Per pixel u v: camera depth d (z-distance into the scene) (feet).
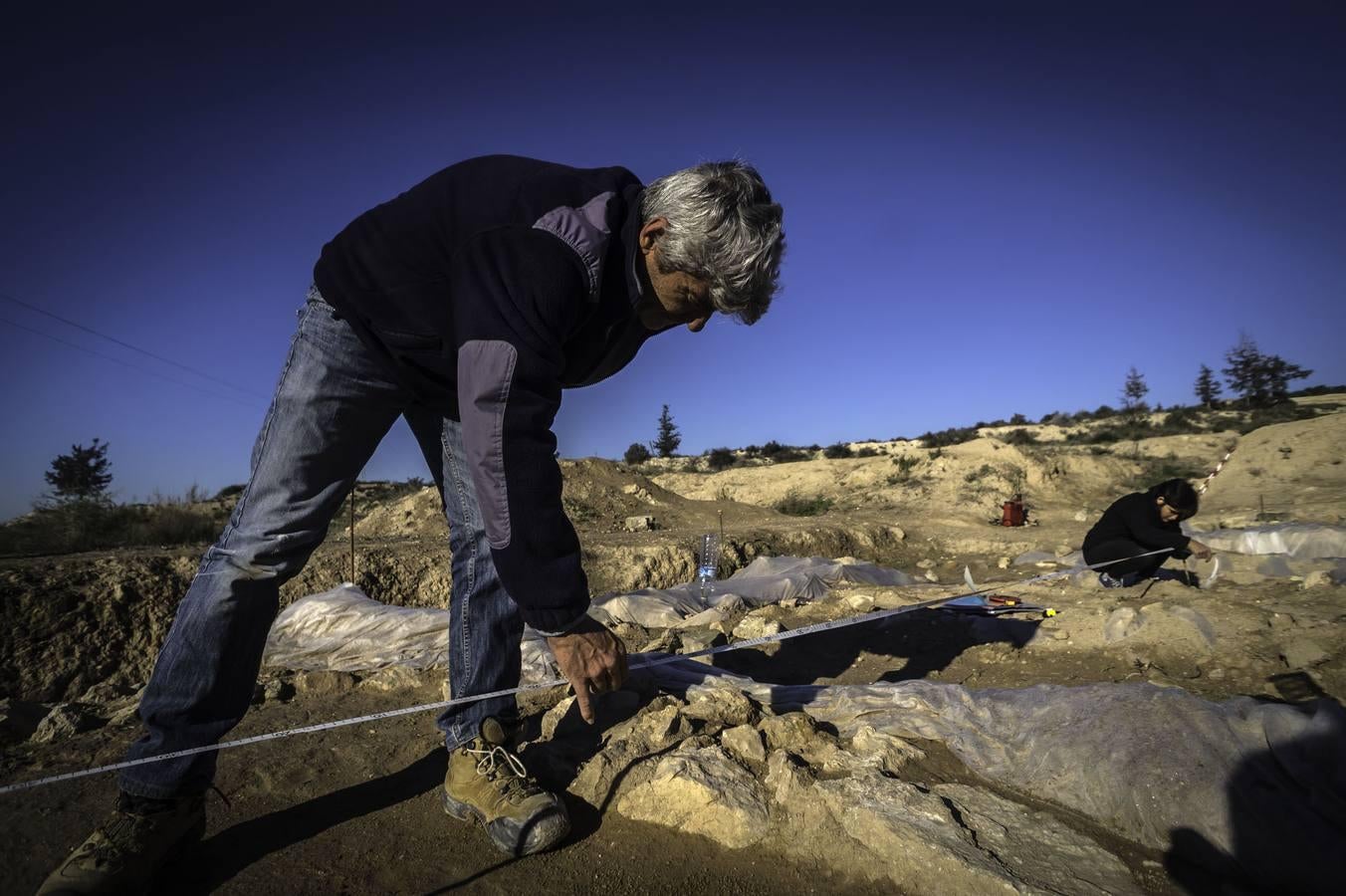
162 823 6.40
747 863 6.80
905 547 34.99
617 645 6.21
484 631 7.51
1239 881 6.11
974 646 13.55
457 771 7.48
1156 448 76.23
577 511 40.93
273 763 8.80
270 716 10.50
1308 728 6.81
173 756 6.39
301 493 6.72
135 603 16.52
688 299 6.36
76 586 16.20
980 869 6.00
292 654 13.56
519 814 6.96
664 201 5.97
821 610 17.72
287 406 6.61
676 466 128.16
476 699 7.10
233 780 8.42
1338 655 10.55
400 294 6.10
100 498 35.12
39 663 14.90
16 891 6.47
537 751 8.48
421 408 7.66
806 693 10.11
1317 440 53.16
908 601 17.58
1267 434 57.16
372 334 6.30
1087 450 81.15
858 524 38.14
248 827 7.50
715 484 74.74
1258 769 6.69
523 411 5.54
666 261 6.02
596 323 6.22
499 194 6.03
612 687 6.28
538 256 5.64
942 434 140.46
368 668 12.65
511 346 5.49
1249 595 14.76
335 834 7.38
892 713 9.13
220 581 6.52
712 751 8.00
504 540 5.66
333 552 20.95
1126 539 17.95
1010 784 7.57
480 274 5.64
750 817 7.14
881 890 6.27
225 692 6.63
